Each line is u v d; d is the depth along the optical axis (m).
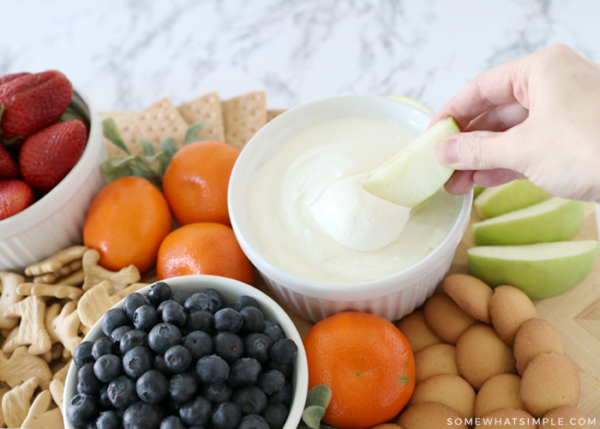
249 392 0.38
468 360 0.45
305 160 0.50
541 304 0.49
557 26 0.94
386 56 0.95
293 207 0.48
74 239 0.54
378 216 0.44
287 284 0.44
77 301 0.50
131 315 0.41
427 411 0.43
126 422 0.37
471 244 0.53
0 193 0.49
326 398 0.42
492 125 0.48
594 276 0.50
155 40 0.99
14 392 0.46
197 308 0.41
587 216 0.53
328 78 0.94
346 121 0.52
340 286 0.43
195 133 0.59
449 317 0.47
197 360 0.38
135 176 0.55
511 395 0.43
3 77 0.53
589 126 0.38
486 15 0.97
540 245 0.49
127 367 0.37
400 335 0.45
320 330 0.44
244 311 0.41
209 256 0.49
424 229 0.46
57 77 0.52
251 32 1.00
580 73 0.39
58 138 0.50
